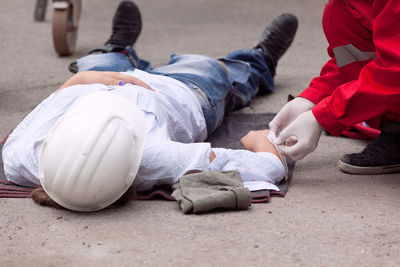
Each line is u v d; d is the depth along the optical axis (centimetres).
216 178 397
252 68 635
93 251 328
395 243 341
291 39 669
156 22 1083
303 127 414
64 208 384
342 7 444
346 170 463
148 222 365
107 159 359
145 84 471
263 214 379
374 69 398
